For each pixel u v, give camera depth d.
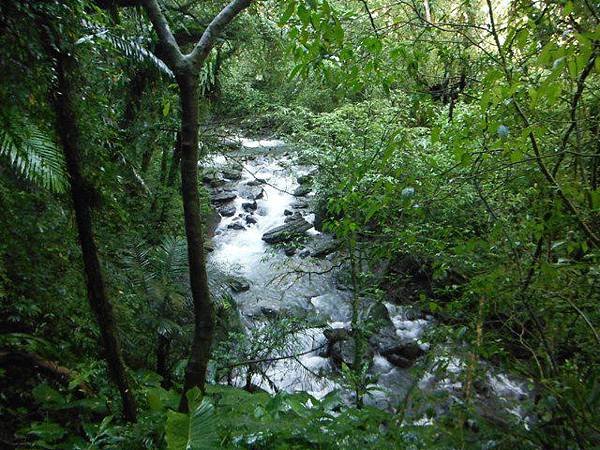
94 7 3.21
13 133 2.50
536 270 2.37
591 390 2.23
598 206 1.92
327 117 6.44
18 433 2.98
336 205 3.94
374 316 6.18
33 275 3.81
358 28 3.66
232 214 11.42
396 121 5.60
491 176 3.12
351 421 2.91
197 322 2.68
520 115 2.20
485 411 4.18
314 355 6.59
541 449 2.29
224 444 2.66
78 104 2.80
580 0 2.29
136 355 4.70
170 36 2.50
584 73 2.20
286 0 2.34
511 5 2.93
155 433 2.89
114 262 4.89
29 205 3.71
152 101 6.76
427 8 3.63
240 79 9.79
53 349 3.72
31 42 2.37
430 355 2.78
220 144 8.77
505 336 2.80
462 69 3.21
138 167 6.59
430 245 3.70
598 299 2.42
